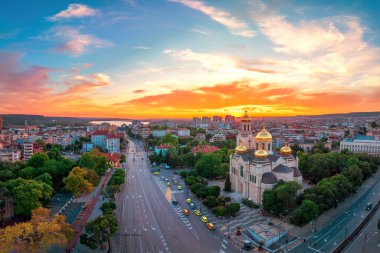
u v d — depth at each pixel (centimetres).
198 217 14738
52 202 16775
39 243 9694
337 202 16288
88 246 10881
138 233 12862
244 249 11450
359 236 12662
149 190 19725
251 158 17575
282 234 12600
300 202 15338
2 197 14300
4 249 9094
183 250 11350
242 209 15725
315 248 11506
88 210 15625
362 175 19662
